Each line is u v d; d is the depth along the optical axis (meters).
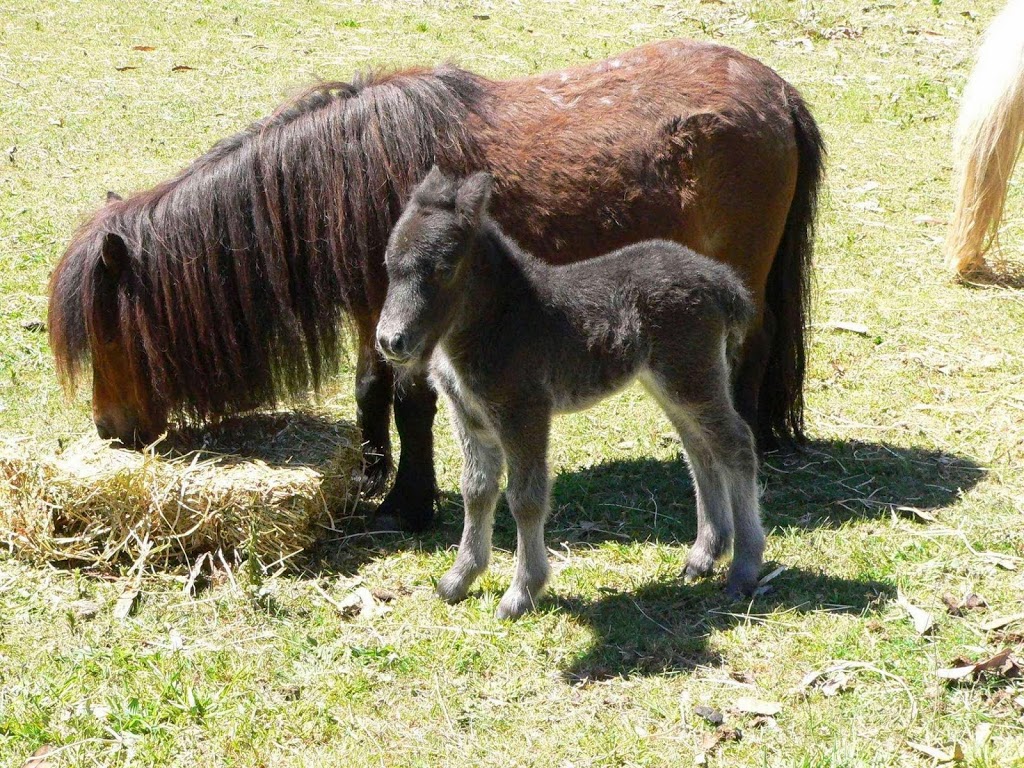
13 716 3.80
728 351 4.70
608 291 4.32
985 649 4.09
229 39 12.20
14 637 4.25
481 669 4.10
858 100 10.90
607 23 12.78
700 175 5.33
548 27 12.62
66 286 4.69
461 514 5.33
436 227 3.87
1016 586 4.49
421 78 5.09
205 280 4.79
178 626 4.35
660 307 4.32
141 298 4.71
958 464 5.58
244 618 4.40
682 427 4.62
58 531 4.73
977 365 6.57
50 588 4.56
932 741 3.65
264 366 4.95
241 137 4.97
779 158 5.47
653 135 5.27
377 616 4.42
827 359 6.71
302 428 5.24
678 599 4.54
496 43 12.04
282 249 4.84
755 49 12.12
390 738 3.75
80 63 11.40
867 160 9.73
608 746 3.66
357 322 5.03
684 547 4.98
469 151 5.02
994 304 7.38
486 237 4.12
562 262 5.20
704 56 5.54
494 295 4.12
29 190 8.66
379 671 4.09
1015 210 8.91
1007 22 7.42
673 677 4.02
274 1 13.48
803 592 4.54
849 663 4.02
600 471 5.69
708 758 3.60
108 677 4.03
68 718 3.80
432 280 3.86
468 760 3.63
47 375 6.38
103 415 4.93
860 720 3.75
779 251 5.77
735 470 4.50
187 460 4.87
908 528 5.00
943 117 10.60
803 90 11.09
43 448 4.94
